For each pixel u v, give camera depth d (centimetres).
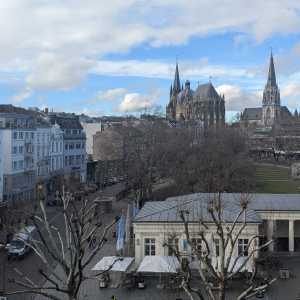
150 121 19212
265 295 5216
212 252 4484
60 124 14762
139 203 10831
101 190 14162
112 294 5350
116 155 16012
